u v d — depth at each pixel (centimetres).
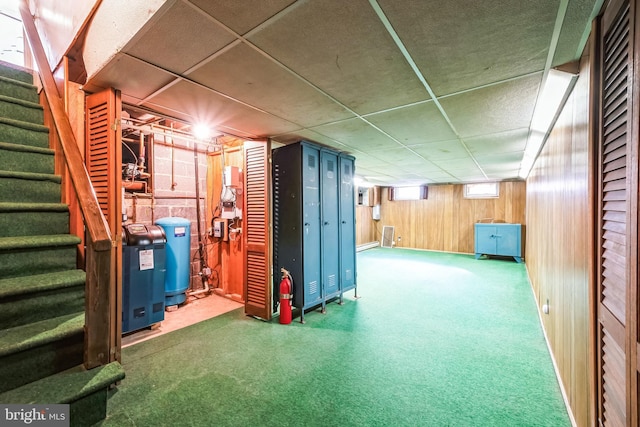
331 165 360
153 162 352
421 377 203
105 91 181
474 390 188
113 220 180
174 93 189
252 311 317
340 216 373
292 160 320
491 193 740
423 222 848
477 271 559
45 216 179
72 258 175
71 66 211
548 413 167
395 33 125
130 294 267
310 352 238
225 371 209
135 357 229
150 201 351
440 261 666
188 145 391
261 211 310
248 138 310
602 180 112
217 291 404
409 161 450
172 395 181
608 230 107
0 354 120
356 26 119
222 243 402
